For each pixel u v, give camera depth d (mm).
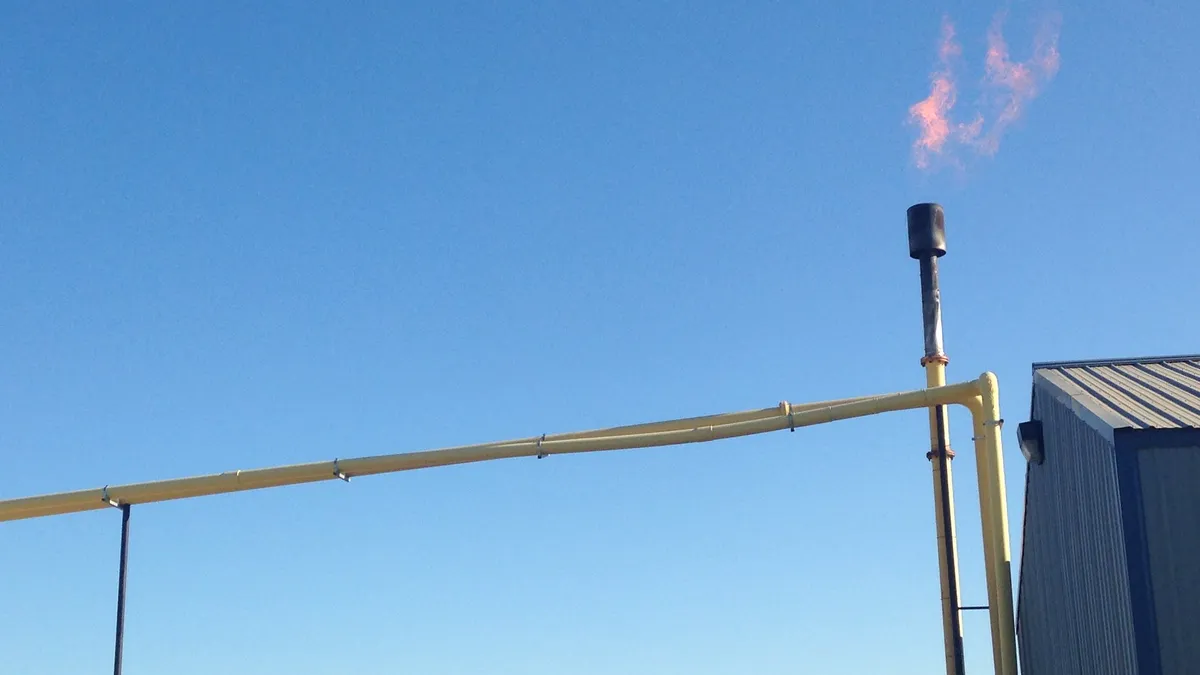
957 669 31812
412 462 33438
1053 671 29578
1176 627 20281
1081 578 25016
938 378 36812
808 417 31109
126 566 34781
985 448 30000
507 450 33000
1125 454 21234
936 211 38031
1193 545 20594
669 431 32469
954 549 32875
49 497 34906
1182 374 27828
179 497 34812
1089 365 29812
